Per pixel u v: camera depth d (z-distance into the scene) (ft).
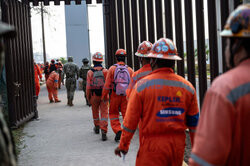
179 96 9.07
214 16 16.71
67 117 29.96
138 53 14.56
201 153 5.00
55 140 20.98
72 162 16.16
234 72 5.15
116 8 29.32
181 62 19.98
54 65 57.16
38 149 18.84
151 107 9.00
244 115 4.92
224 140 4.86
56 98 42.42
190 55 19.04
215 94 5.06
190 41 19.01
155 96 8.99
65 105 38.96
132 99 9.31
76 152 17.97
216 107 4.97
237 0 14.71
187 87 9.27
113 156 16.89
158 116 8.94
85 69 37.24
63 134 22.71
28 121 28.12
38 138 21.61
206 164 4.93
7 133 4.44
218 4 41.93
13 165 4.33
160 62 9.39
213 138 4.91
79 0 28.02
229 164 5.14
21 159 16.92
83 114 31.50
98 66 21.35
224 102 4.91
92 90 21.45
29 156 17.44
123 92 18.75
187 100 9.24
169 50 9.38
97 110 22.22
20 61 25.40
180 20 19.86
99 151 17.98
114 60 28.78
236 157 5.07
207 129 5.03
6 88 23.04
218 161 4.88
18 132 23.18
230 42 5.44
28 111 27.09
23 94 25.76
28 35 27.96
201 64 18.06
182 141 9.11
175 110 9.02
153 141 8.95
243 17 5.14
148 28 23.38
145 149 9.07
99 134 22.39
